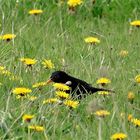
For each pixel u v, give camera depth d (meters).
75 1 17.06
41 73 13.63
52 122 11.14
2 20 17.34
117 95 12.55
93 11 18.86
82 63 14.30
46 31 17.14
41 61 14.34
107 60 14.69
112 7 19.03
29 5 18.48
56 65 14.51
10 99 11.88
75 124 11.23
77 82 12.73
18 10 18.19
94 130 10.95
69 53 15.48
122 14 18.84
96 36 17.23
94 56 14.92
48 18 18.17
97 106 10.24
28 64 13.29
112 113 11.61
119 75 13.75
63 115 11.60
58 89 12.00
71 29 17.55
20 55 14.71
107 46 15.87
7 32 16.98
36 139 10.66
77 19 18.48
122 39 16.72
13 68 13.74
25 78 13.26
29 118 10.57
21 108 11.51
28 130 10.49
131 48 15.79
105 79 12.53
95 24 18.39
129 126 11.13
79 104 12.10
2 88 12.69
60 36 16.64
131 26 17.23
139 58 15.14
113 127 11.08
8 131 10.69
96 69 13.91
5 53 14.69
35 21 17.83
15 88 12.21
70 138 10.67
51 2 18.73
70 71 14.08
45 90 12.71
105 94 12.48
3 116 11.11
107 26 18.19
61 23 17.56
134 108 11.95
